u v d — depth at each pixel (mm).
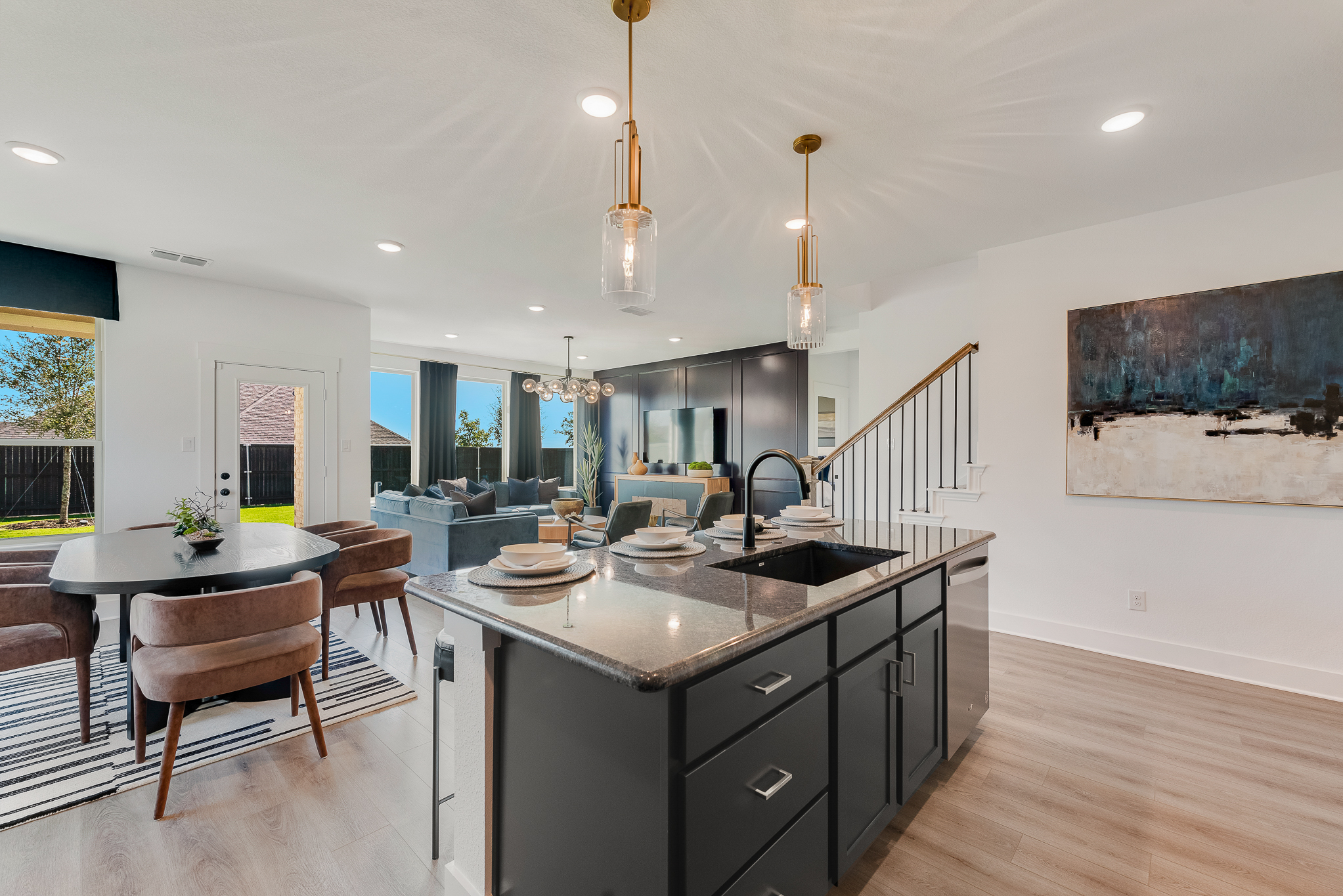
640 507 4816
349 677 2996
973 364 4395
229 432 4316
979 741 2334
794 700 1320
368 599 3176
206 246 3541
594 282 4344
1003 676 2953
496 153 2428
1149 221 3078
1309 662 2707
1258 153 2451
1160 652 3078
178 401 4094
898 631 1774
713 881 1088
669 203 2920
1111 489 3176
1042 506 3439
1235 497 2836
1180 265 2984
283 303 4617
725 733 1118
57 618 2268
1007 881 1590
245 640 2209
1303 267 2686
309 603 2172
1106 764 2164
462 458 8289
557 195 2830
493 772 1417
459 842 1498
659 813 1013
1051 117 2180
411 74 1919
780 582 1558
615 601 1352
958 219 3152
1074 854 1693
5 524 3684
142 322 3955
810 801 1376
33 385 3768
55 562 2654
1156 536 3092
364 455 5043
